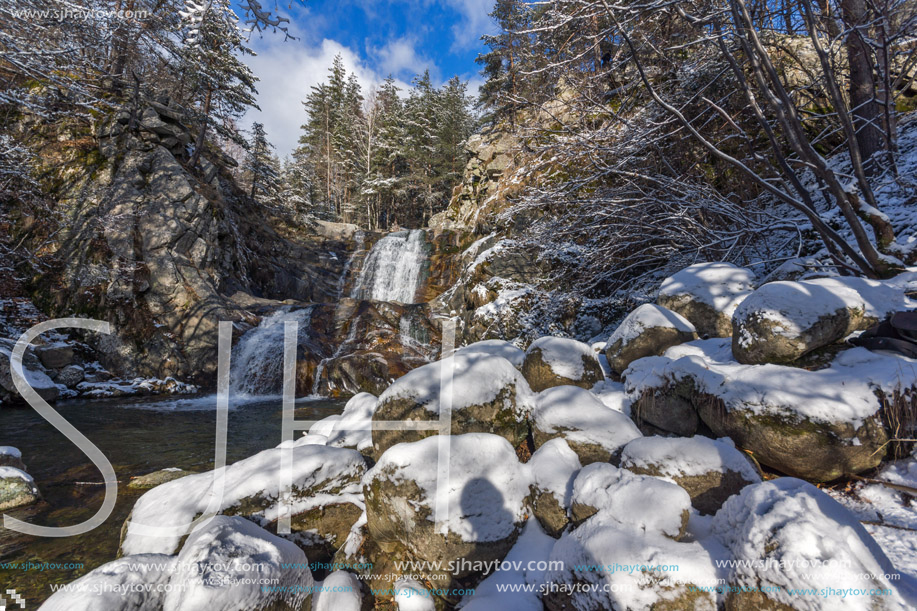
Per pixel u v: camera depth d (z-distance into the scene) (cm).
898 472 213
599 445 244
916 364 223
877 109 505
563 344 335
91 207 1201
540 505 224
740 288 370
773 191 373
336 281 2033
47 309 1095
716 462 201
